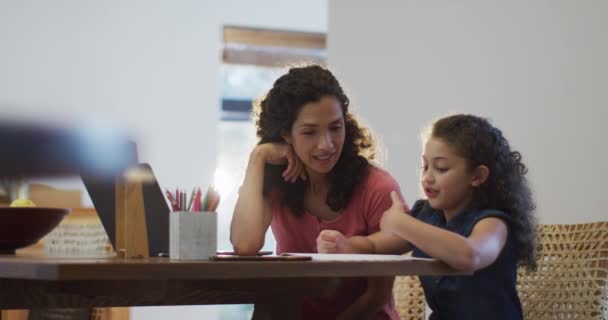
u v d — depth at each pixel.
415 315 2.27
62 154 3.73
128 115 4.57
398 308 2.29
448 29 3.17
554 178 2.79
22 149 3.57
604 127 2.63
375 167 2.08
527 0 2.90
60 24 4.51
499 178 1.95
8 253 1.84
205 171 4.66
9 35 4.45
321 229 2.04
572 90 2.74
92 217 3.29
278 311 1.45
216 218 1.51
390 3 3.37
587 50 2.70
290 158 1.97
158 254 1.75
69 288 1.38
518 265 2.01
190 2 4.72
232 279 1.44
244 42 5.09
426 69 3.24
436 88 3.20
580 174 2.70
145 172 1.77
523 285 2.09
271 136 2.03
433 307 1.93
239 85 5.30
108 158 1.81
